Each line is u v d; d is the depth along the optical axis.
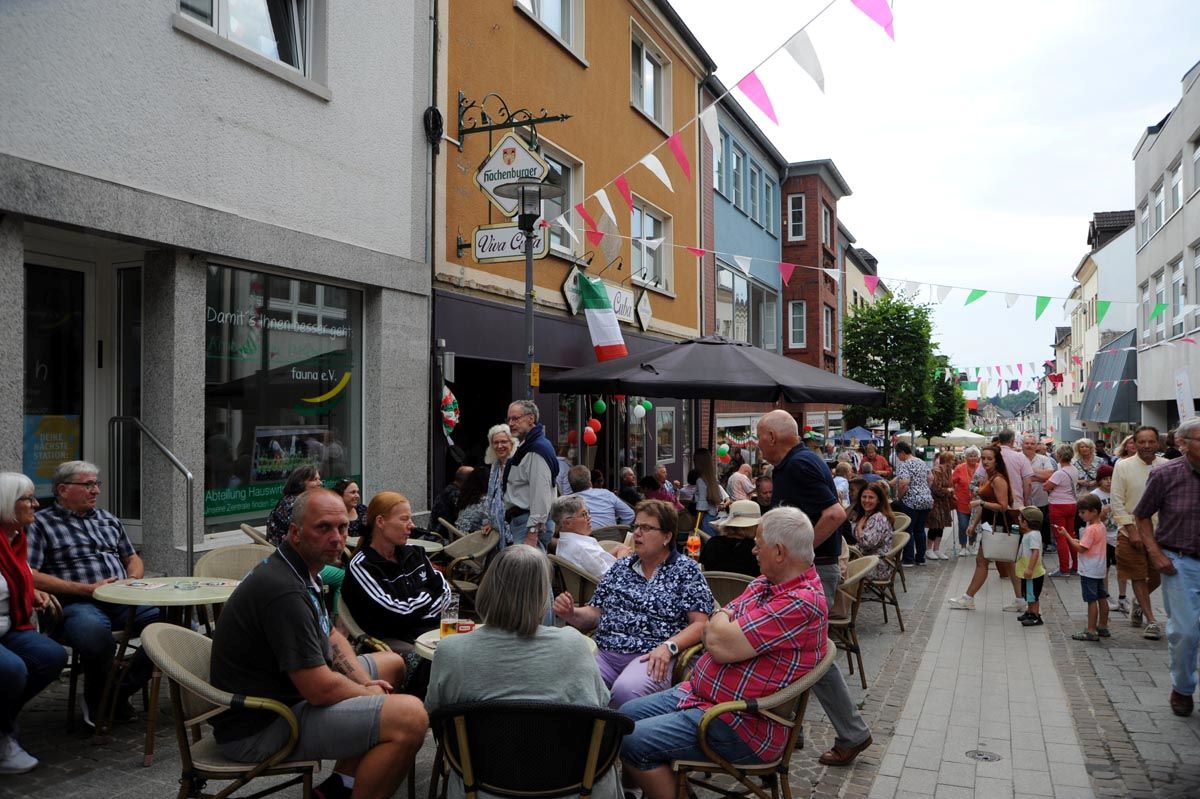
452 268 10.27
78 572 5.13
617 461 16.06
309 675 3.42
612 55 14.84
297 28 8.16
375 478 8.98
